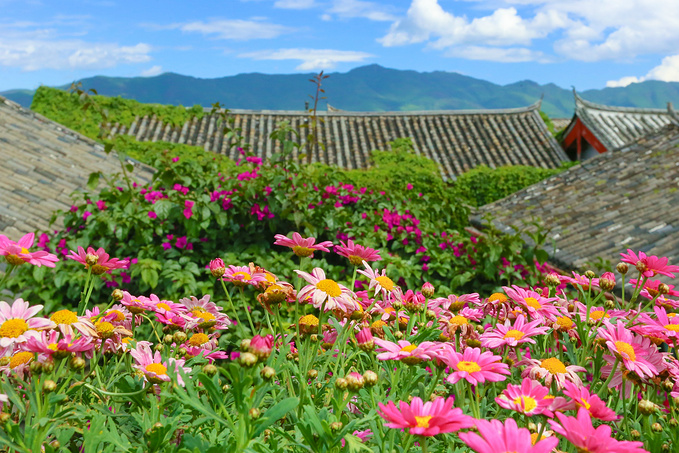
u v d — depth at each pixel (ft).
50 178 27.37
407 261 16.33
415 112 55.67
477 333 4.74
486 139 53.21
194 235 15.23
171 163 17.38
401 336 4.90
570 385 3.34
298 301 4.50
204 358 4.63
